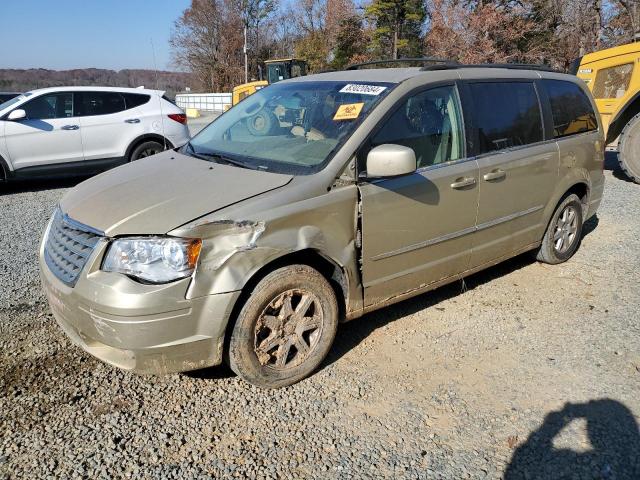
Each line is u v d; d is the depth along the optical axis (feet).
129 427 9.41
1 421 9.44
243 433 9.34
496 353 12.01
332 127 11.55
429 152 12.23
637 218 22.68
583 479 8.42
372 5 128.67
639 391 10.62
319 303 10.63
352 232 10.85
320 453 8.89
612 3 78.54
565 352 12.05
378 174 10.41
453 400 10.33
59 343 12.01
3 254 17.88
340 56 143.23
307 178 10.46
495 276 16.37
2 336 12.23
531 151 14.61
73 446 8.91
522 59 80.69
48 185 30.99
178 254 8.98
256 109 13.87
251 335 9.83
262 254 9.56
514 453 8.96
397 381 10.91
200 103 127.44
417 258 12.24
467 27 81.10
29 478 8.23
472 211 13.14
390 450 8.99
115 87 30.63
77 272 9.44
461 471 8.56
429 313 13.87
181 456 8.76
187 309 9.07
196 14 187.11
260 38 194.90
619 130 32.45
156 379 10.80
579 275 16.42
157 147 31.37
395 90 11.83
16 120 27.40
